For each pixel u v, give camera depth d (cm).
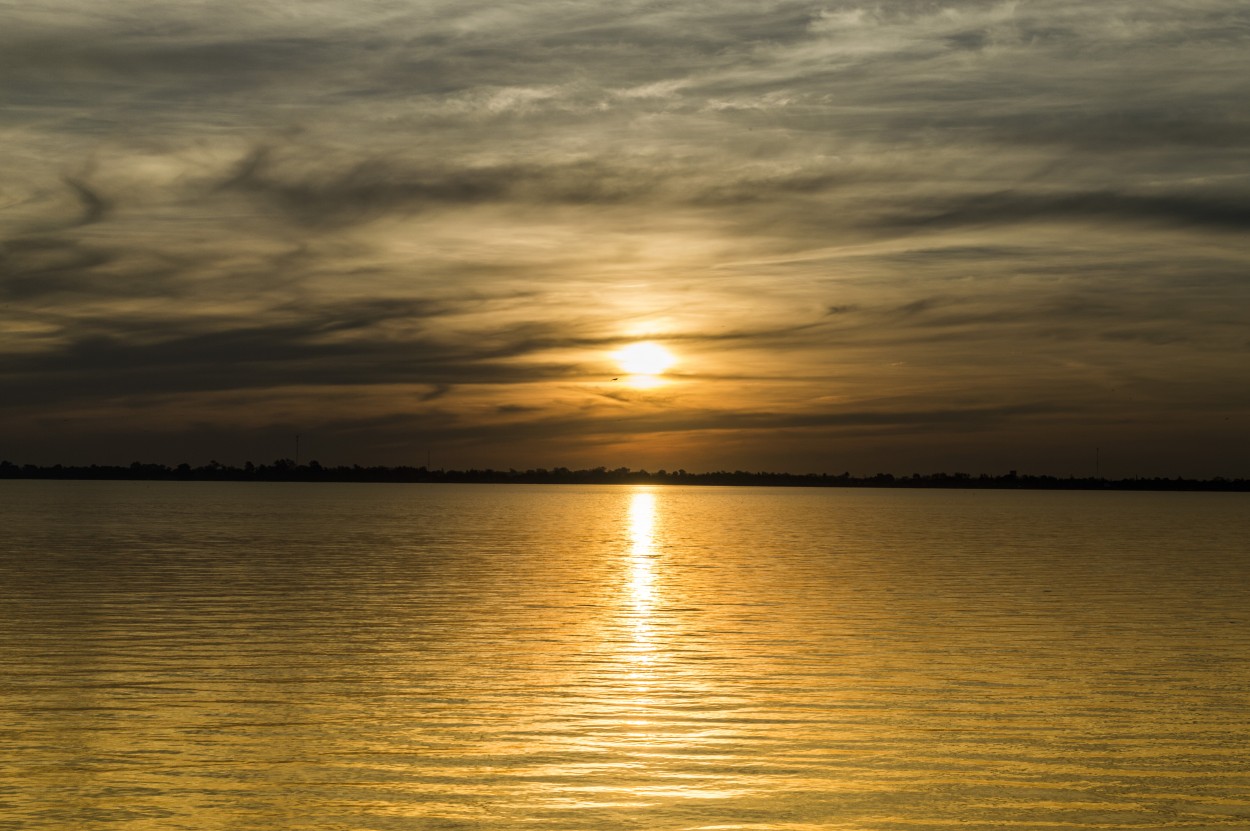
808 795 1647
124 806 1591
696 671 2544
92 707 2162
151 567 5328
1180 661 2673
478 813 1570
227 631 3145
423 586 4462
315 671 2534
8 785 1678
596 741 1927
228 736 1950
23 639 2980
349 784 1689
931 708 2170
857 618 3459
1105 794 1659
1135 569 5409
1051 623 3347
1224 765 1798
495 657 2727
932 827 1526
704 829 1515
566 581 4738
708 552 6806
